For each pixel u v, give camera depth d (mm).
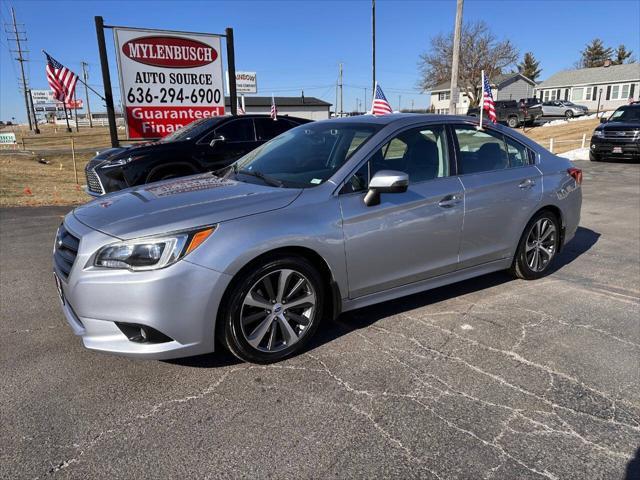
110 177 7691
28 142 40594
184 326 2939
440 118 4203
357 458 2443
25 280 5074
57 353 3486
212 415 2775
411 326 3900
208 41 12914
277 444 2543
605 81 51469
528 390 3018
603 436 2602
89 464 2402
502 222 4398
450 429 2656
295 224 3219
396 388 3041
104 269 2881
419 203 3789
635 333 3779
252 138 8875
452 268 4156
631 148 15695
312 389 3031
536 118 36594
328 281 3525
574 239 6613
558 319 4031
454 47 18047
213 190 3582
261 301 3195
